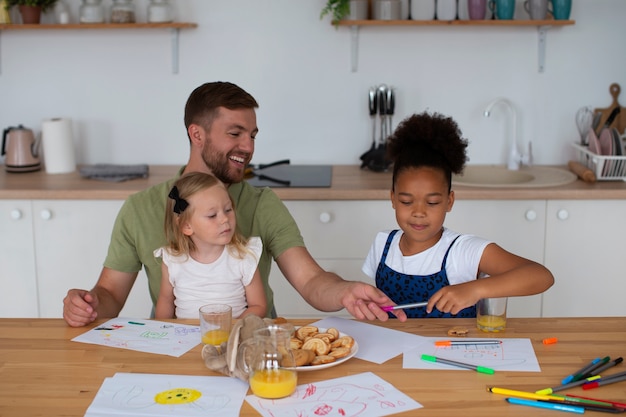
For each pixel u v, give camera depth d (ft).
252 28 10.61
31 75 10.86
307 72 10.71
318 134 10.89
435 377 4.32
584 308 9.33
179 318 5.90
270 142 10.95
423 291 6.24
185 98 10.85
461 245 6.10
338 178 9.78
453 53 10.59
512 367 4.45
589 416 3.83
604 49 10.53
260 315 5.92
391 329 5.18
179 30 10.63
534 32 10.50
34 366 4.56
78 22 10.71
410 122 6.02
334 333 4.82
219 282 5.98
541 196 8.96
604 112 10.64
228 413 3.89
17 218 9.25
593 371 4.33
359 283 5.33
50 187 9.30
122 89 10.86
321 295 5.66
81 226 9.29
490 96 10.69
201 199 5.70
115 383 4.28
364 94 10.75
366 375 4.35
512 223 9.11
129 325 5.35
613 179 9.46
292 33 10.60
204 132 6.32
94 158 11.06
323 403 3.99
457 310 4.93
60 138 10.27
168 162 11.07
